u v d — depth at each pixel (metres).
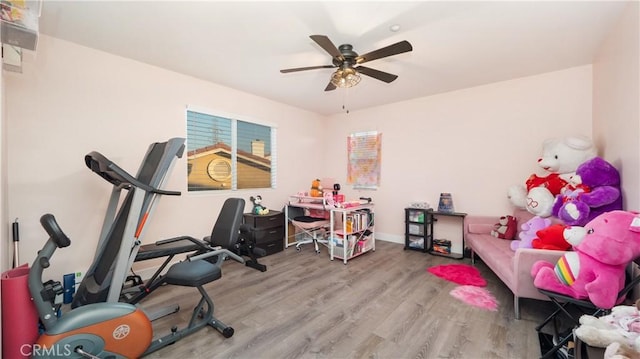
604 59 2.50
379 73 2.44
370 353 1.72
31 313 1.41
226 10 1.97
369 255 3.81
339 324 2.04
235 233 2.27
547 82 3.21
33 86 2.25
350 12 1.99
